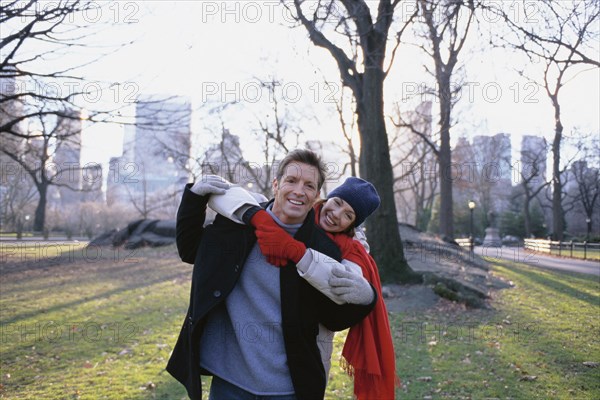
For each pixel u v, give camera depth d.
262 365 2.18
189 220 2.38
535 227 44.31
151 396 4.71
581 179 35.12
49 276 14.09
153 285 12.48
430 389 4.92
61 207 48.09
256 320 2.21
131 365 5.71
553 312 9.04
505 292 11.41
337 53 13.02
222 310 2.30
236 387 2.22
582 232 45.69
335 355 6.23
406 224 20.38
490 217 43.88
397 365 5.73
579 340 6.80
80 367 5.62
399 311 9.23
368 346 2.41
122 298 10.45
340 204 2.57
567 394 4.73
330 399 4.66
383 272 11.62
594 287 12.10
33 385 5.01
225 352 2.28
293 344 2.16
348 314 2.26
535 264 18.08
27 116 9.61
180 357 2.39
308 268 2.11
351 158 26.14
